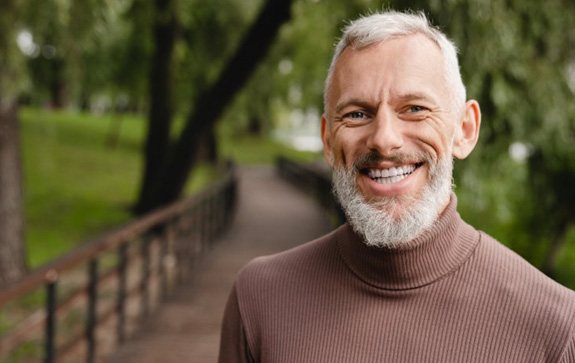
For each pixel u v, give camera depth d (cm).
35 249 1133
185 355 586
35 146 2181
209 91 1255
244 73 1217
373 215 139
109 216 1451
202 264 999
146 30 1437
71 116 3020
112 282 872
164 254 771
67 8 601
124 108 2530
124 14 1254
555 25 703
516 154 759
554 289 140
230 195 1480
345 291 148
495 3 632
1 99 631
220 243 1205
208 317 707
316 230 1388
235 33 1669
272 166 3259
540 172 1005
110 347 613
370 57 141
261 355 154
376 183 141
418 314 141
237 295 162
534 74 690
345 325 145
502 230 1330
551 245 1341
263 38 1171
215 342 623
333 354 144
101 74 1752
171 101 1473
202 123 1275
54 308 413
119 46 1662
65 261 425
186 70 1680
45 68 690
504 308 138
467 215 845
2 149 824
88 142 2453
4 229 823
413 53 140
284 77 2566
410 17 143
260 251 1127
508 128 683
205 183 2183
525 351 135
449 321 139
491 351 136
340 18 811
